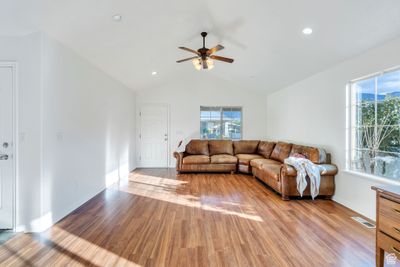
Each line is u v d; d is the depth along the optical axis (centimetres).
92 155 392
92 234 252
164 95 683
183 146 688
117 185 470
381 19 244
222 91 696
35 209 259
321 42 325
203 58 371
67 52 315
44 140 264
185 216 304
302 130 491
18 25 249
